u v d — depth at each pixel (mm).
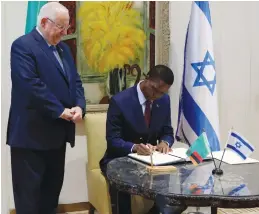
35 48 2275
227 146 2039
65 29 2320
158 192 1585
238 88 3551
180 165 2010
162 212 1576
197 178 1770
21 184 2363
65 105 2379
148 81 2314
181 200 1547
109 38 3076
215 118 2957
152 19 3164
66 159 3117
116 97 2412
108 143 2363
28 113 2281
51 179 2527
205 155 1926
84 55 3029
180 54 3299
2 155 2906
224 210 3111
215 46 3438
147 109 2420
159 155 2148
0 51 2814
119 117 2381
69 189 3146
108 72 3100
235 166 2002
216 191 1581
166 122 2537
